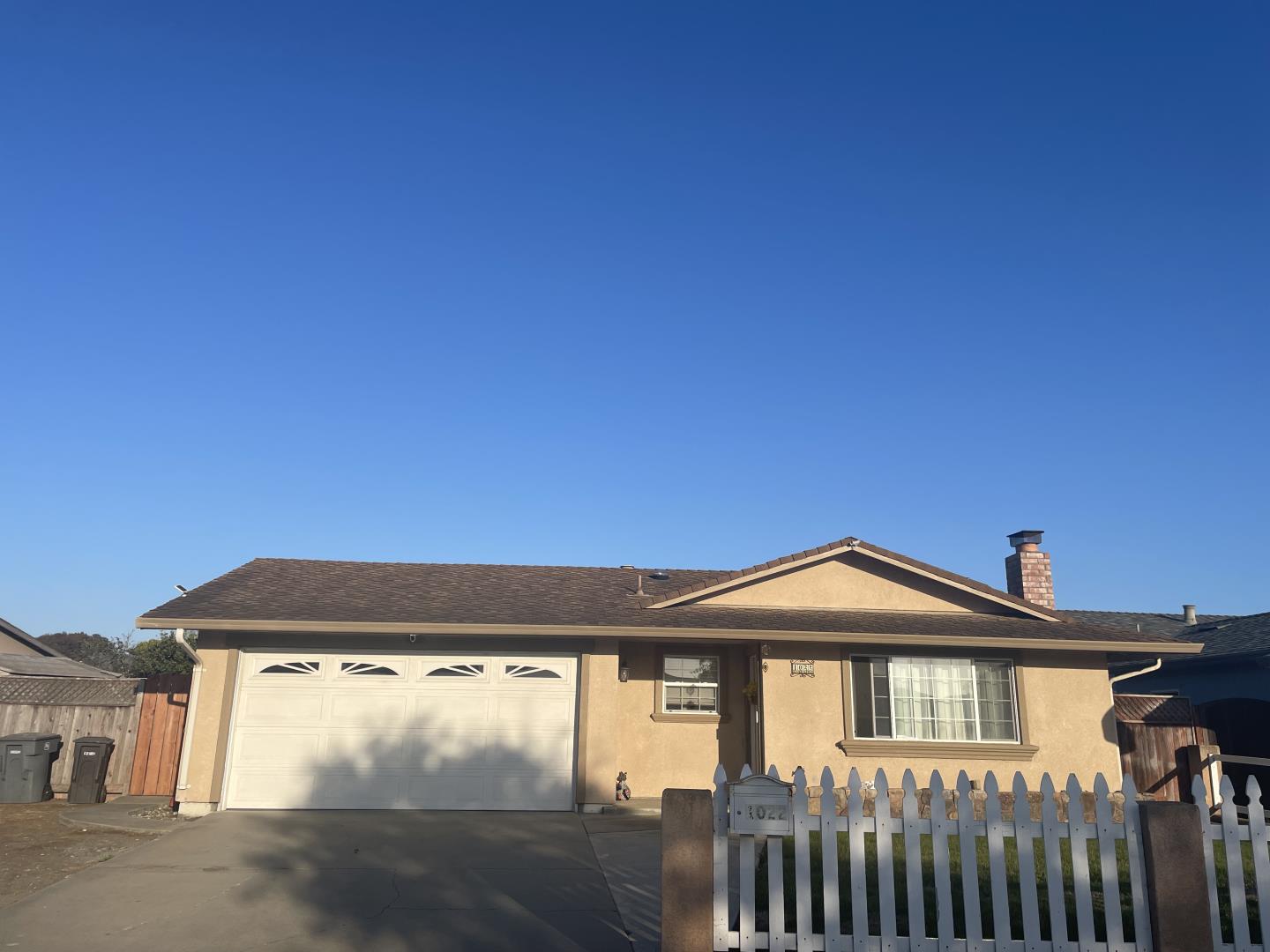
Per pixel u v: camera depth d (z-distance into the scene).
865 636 13.70
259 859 9.92
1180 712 15.80
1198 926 5.93
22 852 10.55
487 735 13.55
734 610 15.02
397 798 13.24
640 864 9.91
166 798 14.64
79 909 8.06
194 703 13.07
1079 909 6.07
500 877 9.29
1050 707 14.35
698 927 6.03
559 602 15.11
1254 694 17.34
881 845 6.13
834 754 13.95
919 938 5.99
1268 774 16.98
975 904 6.04
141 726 15.14
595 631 13.42
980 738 14.17
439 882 9.05
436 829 11.70
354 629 12.95
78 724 15.24
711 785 14.66
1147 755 15.34
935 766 13.95
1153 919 5.98
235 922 7.70
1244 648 17.11
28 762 14.23
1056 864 6.12
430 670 13.66
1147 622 22.91
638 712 14.84
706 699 15.09
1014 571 19.05
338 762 13.27
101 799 14.38
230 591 14.30
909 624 14.53
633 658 15.00
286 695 13.38
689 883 6.10
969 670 14.40
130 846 10.84
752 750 14.52
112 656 55.47
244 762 13.14
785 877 8.48
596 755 13.43
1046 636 14.16
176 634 12.87
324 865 9.71
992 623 14.87
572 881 9.13
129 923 7.67
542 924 7.73
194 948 7.09
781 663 14.19
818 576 15.45
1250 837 6.15
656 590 16.53
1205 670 18.62
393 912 8.02
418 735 13.45
